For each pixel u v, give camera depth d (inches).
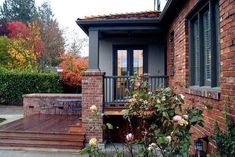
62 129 433.4
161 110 168.6
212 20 230.4
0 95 871.1
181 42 343.0
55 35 1241.4
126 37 542.0
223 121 191.6
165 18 411.5
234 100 173.5
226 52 188.4
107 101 457.4
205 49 266.8
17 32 1204.5
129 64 542.9
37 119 542.3
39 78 866.8
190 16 309.1
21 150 386.6
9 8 2060.8
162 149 157.6
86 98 409.7
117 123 434.9
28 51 1056.2
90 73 411.2
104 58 543.2
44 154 363.9
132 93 193.9
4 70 884.0
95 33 431.8
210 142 219.5
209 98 228.8
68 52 1184.2
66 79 872.9
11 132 418.3
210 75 240.4
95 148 164.9
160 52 538.3
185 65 322.7
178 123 150.4
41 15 1870.1
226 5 188.7
